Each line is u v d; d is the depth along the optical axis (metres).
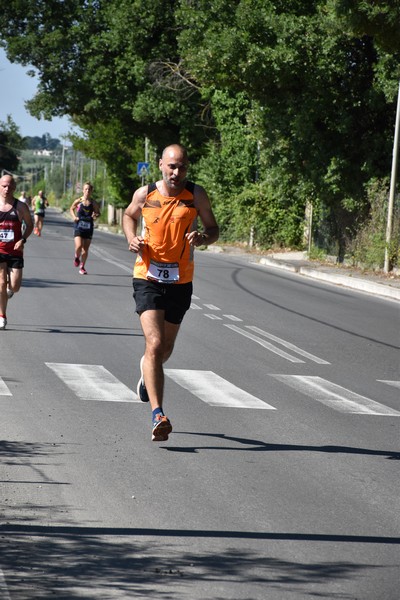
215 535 12.08
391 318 39.12
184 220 16.30
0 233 29.17
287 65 61.44
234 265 65.06
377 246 59.22
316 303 43.28
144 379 16.56
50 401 19.94
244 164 90.81
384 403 21.78
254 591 10.28
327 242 69.50
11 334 29.02
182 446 16.67
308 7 65.19
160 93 98.38
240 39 62.31
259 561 11.23
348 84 63.28
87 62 103.31
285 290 48.72
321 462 16.05
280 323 35.41
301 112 63.34
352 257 63.34
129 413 19.16
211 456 16.06
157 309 16.50
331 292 49.56
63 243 82.62
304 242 81.56
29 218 29.50
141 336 29.84
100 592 10.05
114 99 102.06
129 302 38.66
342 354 29.06
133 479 14.46
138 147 131.12
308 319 37.16
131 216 16.64
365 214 63.62
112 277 49.75
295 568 11.03
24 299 38.06
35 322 31.83
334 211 67.88
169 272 16.41
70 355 25.84
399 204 58.88
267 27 62.56
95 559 11.03
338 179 63.03
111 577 10.49
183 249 16.42
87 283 45.75
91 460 15.43
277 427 18.62
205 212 16.52
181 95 98.81
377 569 11.11
